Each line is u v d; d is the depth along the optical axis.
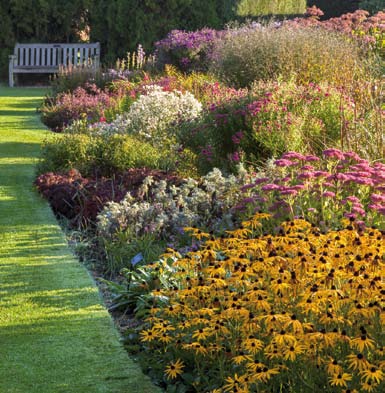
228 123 8.35
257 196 6.10
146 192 6.85
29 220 6.92
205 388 3.69
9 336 4.45
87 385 3.85
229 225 5.93
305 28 13.49
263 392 3.30
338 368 3.08
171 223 6.11
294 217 5.48
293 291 3.62
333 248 3.96
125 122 9.74
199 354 3.73
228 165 8.03
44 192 7.59
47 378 3.93
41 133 11.82
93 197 6.98
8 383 3.87
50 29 21.97
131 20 21.27
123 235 5.83
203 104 10.73
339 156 6.01
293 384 3.34
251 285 3.81
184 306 3.79
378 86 8.69
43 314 4.77
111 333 4.48
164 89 12.45
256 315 3.61
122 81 14.58
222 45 13.85
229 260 3.92
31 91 19.61
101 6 21.41
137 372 4.00
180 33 17.53
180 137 8.97
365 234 4.08
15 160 9.59
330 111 8.16
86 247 6.16
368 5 23.19
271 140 7.71
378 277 3.67
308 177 5.64
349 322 3.34
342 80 10.62
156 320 3.97
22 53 21.44
